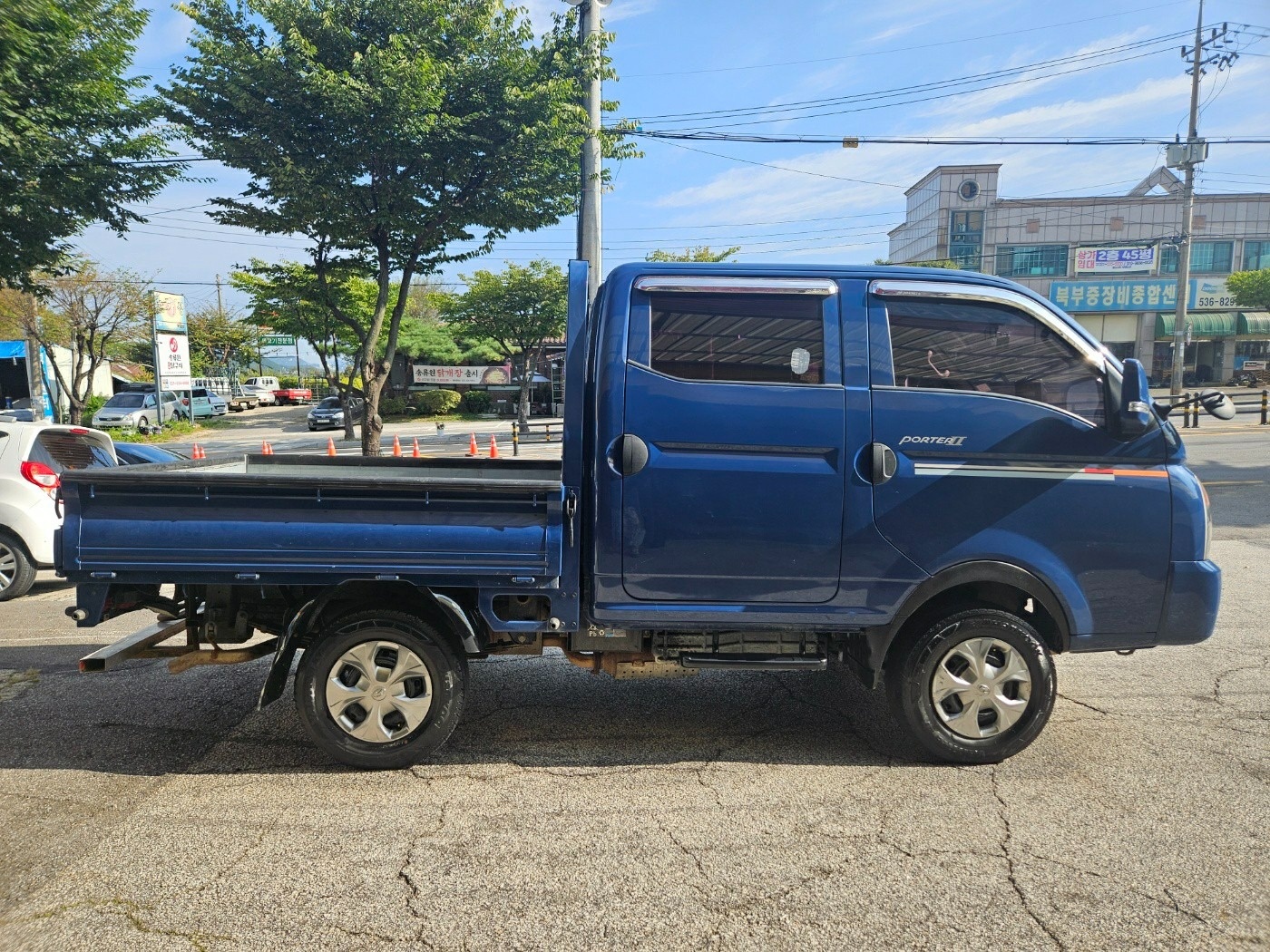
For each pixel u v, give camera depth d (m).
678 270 3.77
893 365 3.74
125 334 31.00
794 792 3.63
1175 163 29.42
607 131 12.95
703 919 2.72
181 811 3.48
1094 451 3.75
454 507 3.67
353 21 11.74
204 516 3.62
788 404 3.68
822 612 3.76
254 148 11.15
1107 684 5.00
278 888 2.90
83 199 10.22
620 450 3.68
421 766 3.92
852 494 3.69
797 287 3.73
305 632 3.85
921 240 50.09
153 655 4.04
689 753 4.07
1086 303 45.56
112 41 9.96
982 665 3.82
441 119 11.52
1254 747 4.07
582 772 3.86
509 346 36.00
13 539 7.46
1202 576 3.79
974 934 2.63
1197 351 46.44
